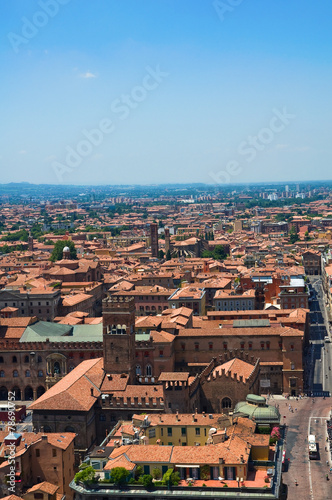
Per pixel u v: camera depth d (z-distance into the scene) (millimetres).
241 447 155875
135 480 150250
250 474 153125
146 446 158750
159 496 146375
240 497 143875
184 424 181125
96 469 159750
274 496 143250
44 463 170750
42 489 161750
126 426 183750
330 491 177375
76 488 151375
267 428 173500
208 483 149000
